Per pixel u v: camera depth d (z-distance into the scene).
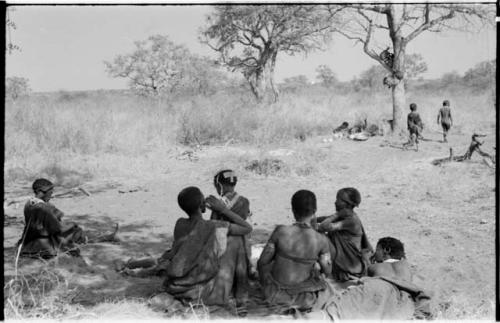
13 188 10.23
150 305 4.73
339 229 5.26
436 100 22.92
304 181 10.83
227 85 33.84
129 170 11.62
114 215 8.40
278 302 4.62
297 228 4.68
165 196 9.72
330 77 50.78
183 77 32.81
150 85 32.34
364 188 10.05
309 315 4.43
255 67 29.23
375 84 39.16
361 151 14.22
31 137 13.39
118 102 17.97
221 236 4.80
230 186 5.17
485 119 19.06
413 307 4.51
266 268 4.86
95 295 5.10
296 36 27.56
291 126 16.88
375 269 4.74
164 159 12.86
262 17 27.59
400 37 17.64
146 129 15.09
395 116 17.89
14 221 7.89
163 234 7.30
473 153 13.05
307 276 4.70
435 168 11.44
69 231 6.45
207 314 4.48
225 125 16.09
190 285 4.74
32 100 16.70
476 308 4.68
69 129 13.82
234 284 4.92
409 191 9.59
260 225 7.72
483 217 7.76
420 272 5.69
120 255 6.32
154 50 31.81
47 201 6.22
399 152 13.93
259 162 12.02
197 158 13.24
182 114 16.84
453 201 8.80
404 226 7.47
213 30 29.27
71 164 11.86
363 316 4.38
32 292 5.09
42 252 5.98
